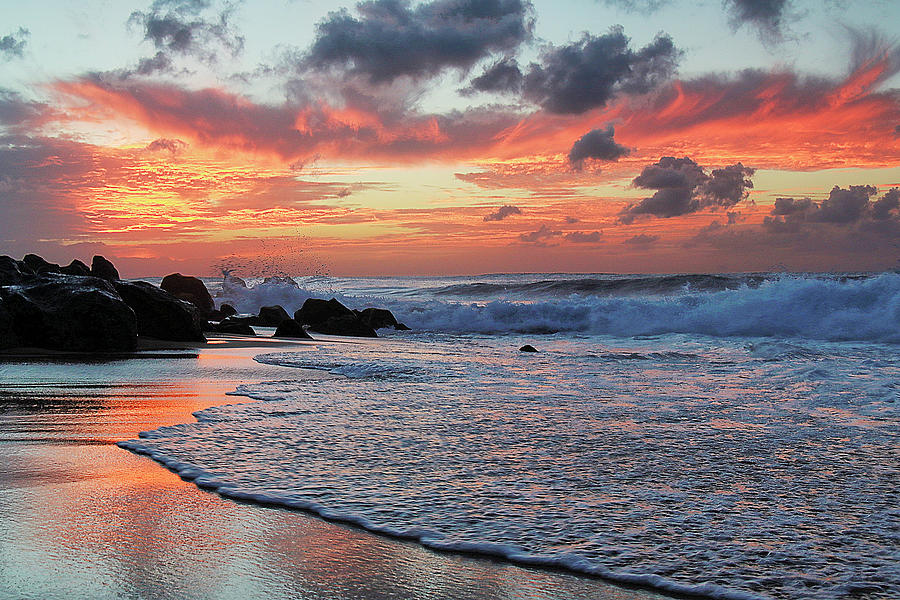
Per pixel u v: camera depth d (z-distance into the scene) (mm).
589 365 12945
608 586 3211
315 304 25531
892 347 17359
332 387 9320
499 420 7062
